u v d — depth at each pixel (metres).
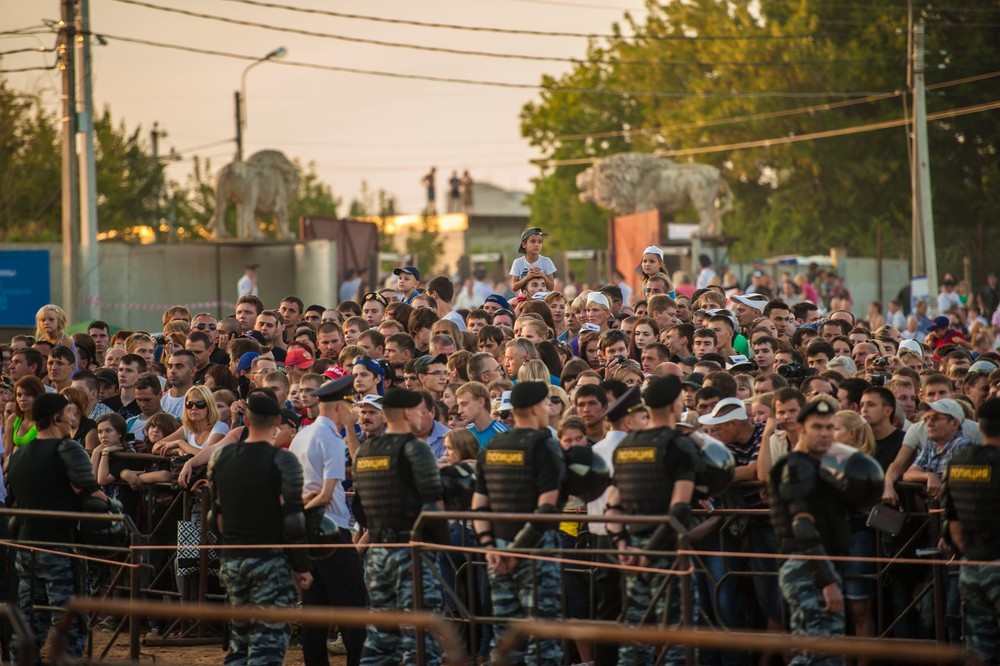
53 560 17.33
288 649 19.52
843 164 86.12
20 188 77.62
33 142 78.12
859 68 85.81
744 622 16.89
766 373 18.75
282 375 20.52
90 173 44.44
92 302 44.47
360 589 17.33
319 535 16.50
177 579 19.47
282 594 15.83
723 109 89.69
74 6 43.59
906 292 54.97
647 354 20.94
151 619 20.14
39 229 78.12
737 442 17.11
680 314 26.50
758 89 88.06
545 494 14.98
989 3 85.25
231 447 15.97
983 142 87.25
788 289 48.47
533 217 113.81
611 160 59.84
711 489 14.65
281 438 18.73
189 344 23.94
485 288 53.94
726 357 22.88
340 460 16.92
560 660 15.23
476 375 19.56
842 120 86.50
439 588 15.66
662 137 99.44
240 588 15.85
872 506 15.29
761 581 16.44
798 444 14.41
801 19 87.75
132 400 22.88
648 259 27.41
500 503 15.33
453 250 131.25
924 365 25.09
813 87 86.50
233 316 27.17
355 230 62.91
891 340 25.95
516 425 15.62
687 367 21.33
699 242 56.62
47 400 17.52
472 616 15.30
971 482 14.35
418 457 15.52
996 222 85.31
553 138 107.62
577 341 25.30
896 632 16.05
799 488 13.99
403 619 10.74
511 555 14.76
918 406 18.70
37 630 17.34
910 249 79.38
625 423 16.03
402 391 16.00
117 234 84.06
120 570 16.86
